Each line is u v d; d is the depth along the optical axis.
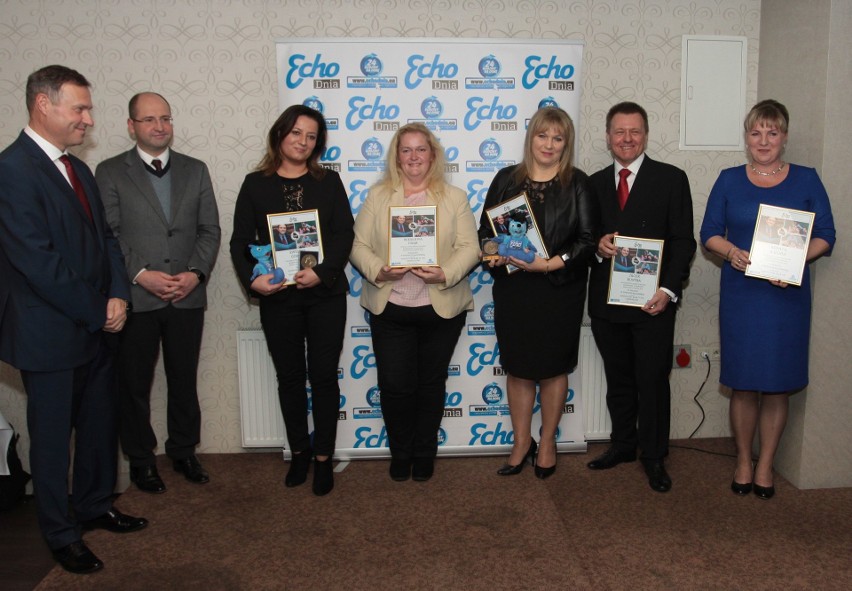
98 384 2.38
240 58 3.05
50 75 2.05
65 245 2.14
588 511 2.64
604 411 3.25
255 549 2.39
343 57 2.98
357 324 3.13
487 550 2.37
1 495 2.89
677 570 2.24
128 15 3.01
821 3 2.68
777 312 2.60
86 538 2.48
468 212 2.79
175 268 2.78
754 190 2.66
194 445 2.99
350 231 2.76
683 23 3.13
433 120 3.03
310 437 3.13
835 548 2.36
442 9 3.07
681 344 3.34
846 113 2.68
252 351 3.15
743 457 2.80
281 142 2.63
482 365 3.16
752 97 3.19
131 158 2.75
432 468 2.97
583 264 2.73
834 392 2.80
